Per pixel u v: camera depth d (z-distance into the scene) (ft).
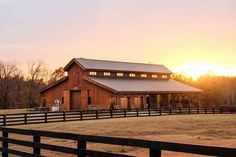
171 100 206.90
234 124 112.27
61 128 98.89
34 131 29.84
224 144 65.21
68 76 192.44
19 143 31.99
